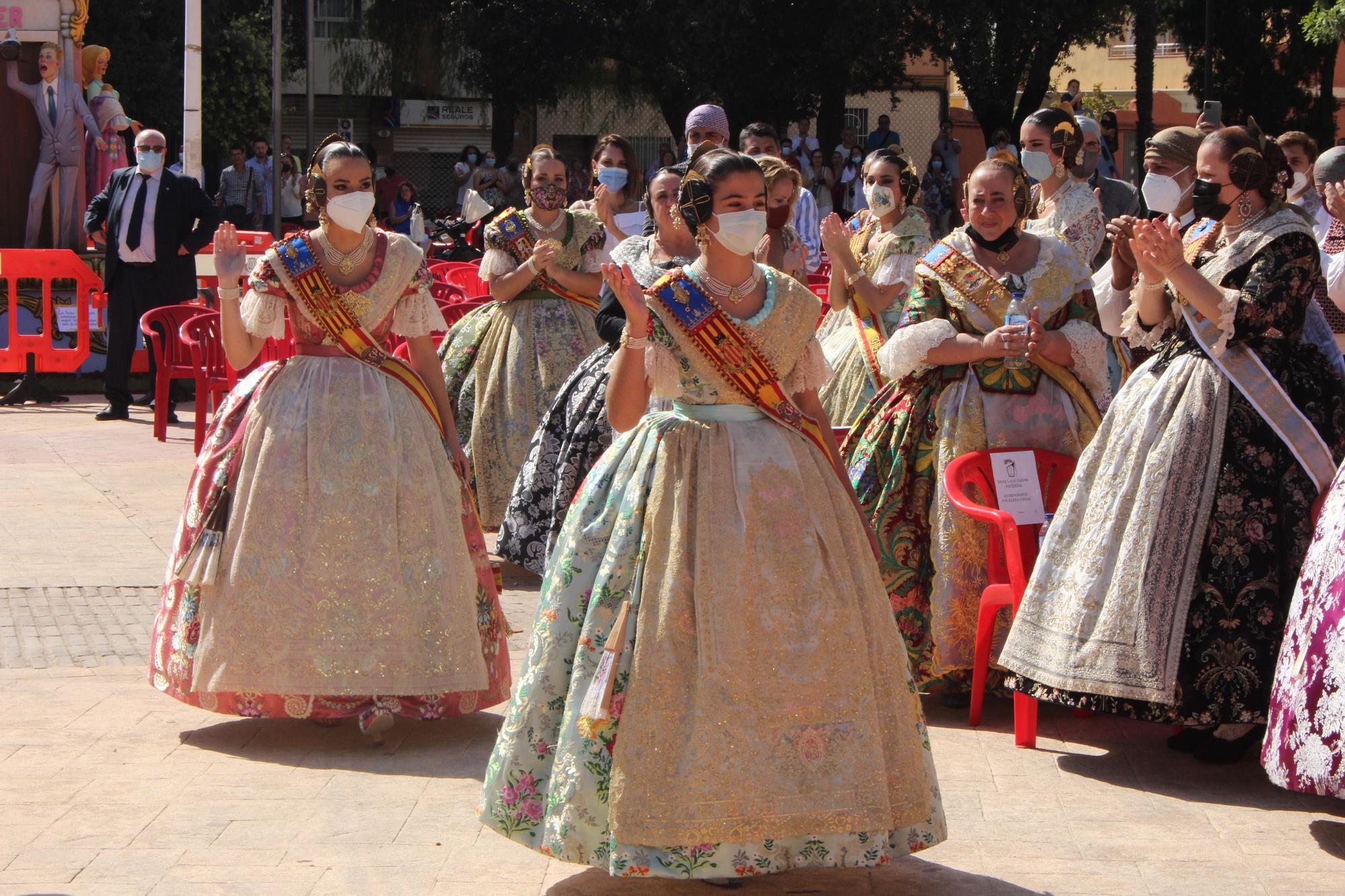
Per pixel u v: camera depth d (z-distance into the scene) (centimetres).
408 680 484
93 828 422
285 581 481
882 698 379
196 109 1359
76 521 808
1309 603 418
